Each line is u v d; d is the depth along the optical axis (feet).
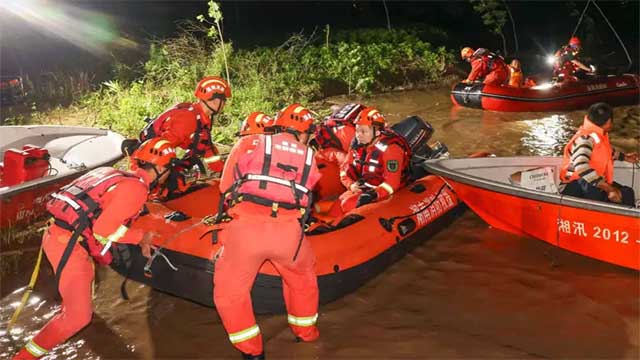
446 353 12.50
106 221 11.57
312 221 14.76
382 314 13.91
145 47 42.16
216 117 28.89
